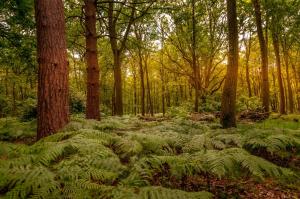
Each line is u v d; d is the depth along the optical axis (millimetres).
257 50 39438
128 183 3256
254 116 14242
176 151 5188
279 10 20406
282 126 9633
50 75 5668
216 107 19219
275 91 45719
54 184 2932
